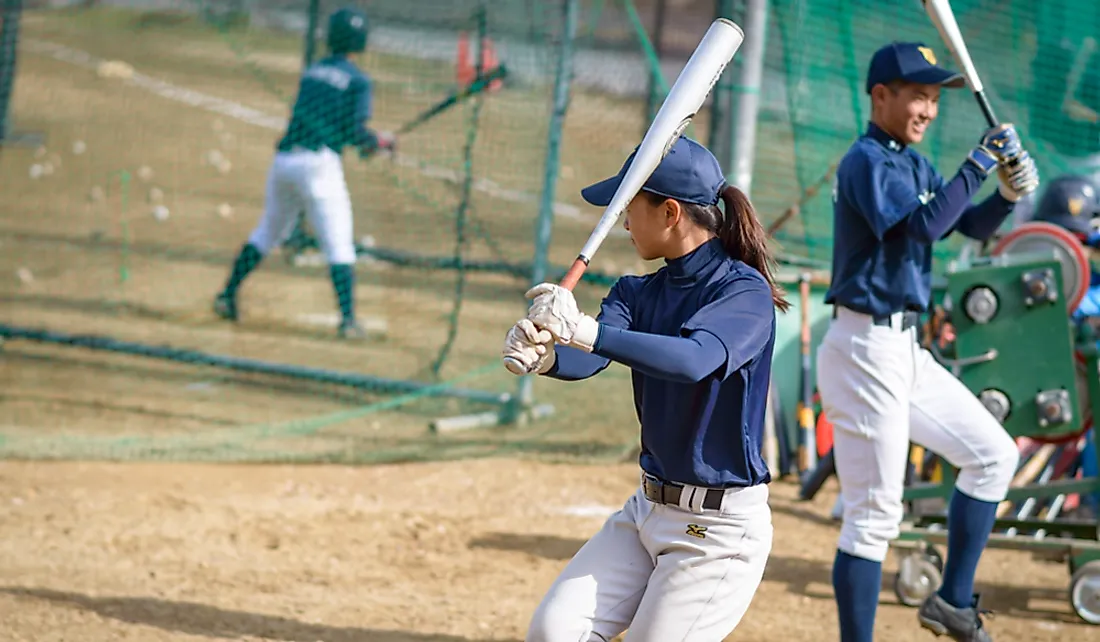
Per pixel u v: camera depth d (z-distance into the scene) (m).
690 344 10.58
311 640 17.47
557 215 50.16
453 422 30.27
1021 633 19.14
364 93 34.94
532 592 20.19
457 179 49.06
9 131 58.94
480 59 38.19
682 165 11.48
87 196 52.19
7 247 43.84
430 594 19.84
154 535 21.95
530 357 10.48
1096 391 20.28
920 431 17.17
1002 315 20.23
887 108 16.62
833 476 28.86
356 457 27.89
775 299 12.02
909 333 16.39
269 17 82.44
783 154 41.38
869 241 16.22
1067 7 38.72
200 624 17.81
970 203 17.31
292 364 32.72
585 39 74.25
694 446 11.58
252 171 58.69
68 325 35.09
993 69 39.75
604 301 12.41
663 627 11.86
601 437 30.36
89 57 79.06
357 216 45.56
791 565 22.34
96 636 17.08
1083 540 20.00
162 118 66.94
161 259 43.50
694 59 11.50
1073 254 20.36
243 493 24.94
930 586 19.98
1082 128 37.16
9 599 18.25
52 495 23.88
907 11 38.84
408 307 39.34
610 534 12.54
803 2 34.97
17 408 28.97
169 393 31.02
